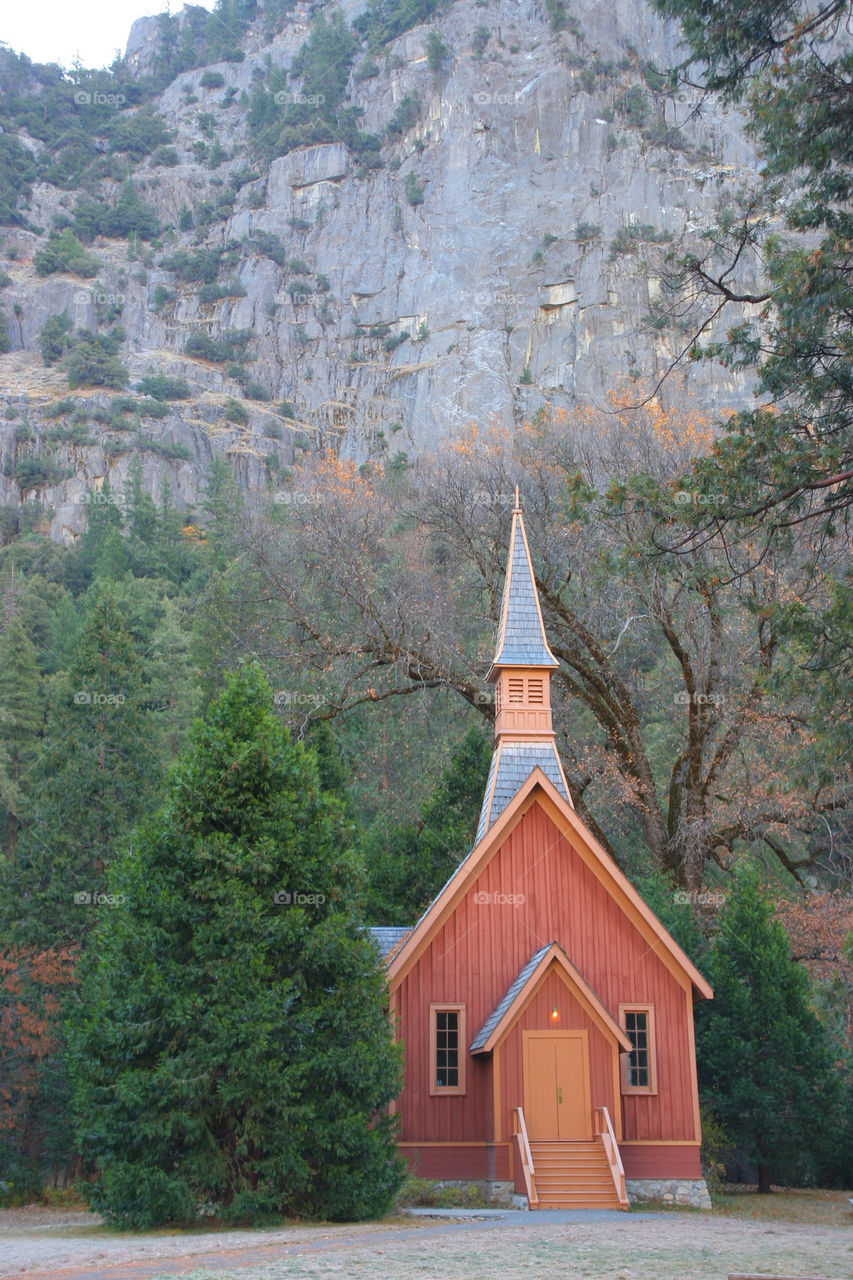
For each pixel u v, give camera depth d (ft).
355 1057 62.03
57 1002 102.94
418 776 149.79
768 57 66.13
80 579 443.73
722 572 74.38
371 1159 61.67
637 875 128.36
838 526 81.76
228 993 60.70
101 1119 60.18
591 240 653.71
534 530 123.65
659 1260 45.16
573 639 121.90
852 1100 99.71
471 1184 79.82
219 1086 59.41
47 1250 51.67
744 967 97.04
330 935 64.03
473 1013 84.02
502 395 614.75
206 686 187.01
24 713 241.96
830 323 67.72
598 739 130.62
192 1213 59.47
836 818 110.11
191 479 599.57
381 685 129.29
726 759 113.39
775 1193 94.02
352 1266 42.57
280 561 129.29
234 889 62.34
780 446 67.87
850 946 94.02
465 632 135.23
